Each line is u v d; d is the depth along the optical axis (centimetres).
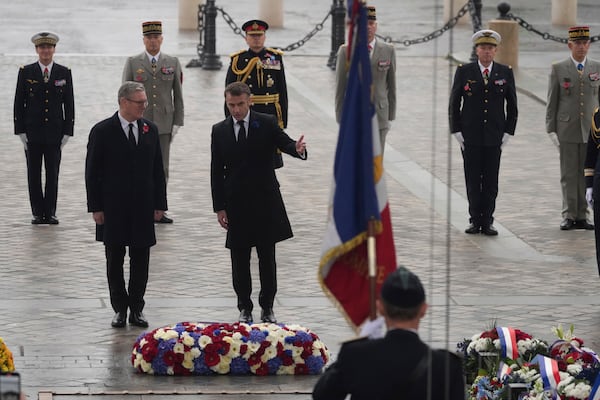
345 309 2436
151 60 5453
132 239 3859
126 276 4434
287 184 5953
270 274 3950
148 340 3506
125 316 3922
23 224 5206
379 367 2105
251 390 3347
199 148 6631
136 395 3256
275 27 11000
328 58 9525
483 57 5188
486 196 5166
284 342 3531
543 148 6775
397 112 7556
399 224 5303
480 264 4725
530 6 11681
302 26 11094
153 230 3903
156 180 3916
